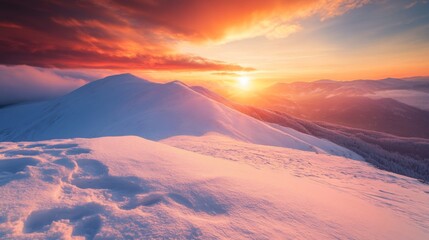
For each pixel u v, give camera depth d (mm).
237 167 8188
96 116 94500
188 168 6562
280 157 17609
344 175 13695
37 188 4469
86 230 3475
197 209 4289
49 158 6367
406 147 130375
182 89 86312
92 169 5863
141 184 5117
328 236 4082
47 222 3605
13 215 3502
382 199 8836
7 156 6598
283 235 3789
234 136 45719
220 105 69812
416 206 8461
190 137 30359
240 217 4160
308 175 12188
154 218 3766
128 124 52469
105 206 4094
